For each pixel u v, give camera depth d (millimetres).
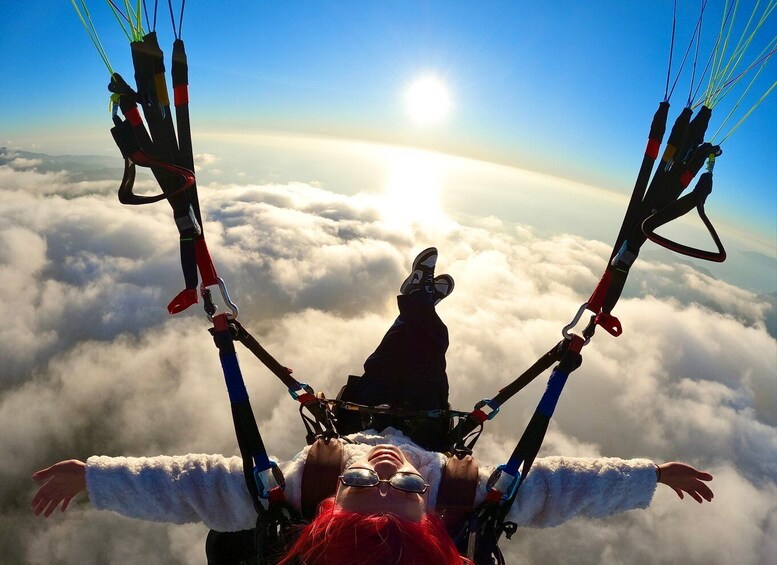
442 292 3039
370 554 1382
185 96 1914
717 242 1860
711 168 1938
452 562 1468
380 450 1795
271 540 1839
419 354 2746
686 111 1974
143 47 1855
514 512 2031
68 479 1884
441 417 2510
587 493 2004
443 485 1953
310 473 1888
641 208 2045
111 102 1847
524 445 1986
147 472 1893
